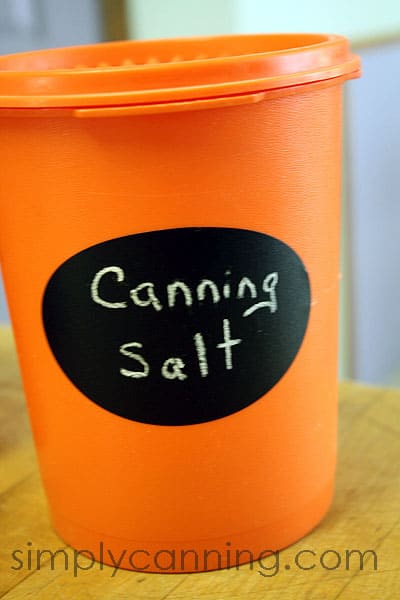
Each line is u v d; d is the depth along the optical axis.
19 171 0.39
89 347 0.41
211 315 0.40
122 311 0.40
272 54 0.37
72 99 0.35
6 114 0.37
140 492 0.44
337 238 0.45
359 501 0.51
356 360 1.29
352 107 1.12
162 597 0.44
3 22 0.91
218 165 0.37
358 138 1.15
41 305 0.42
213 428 0.43
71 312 0.41
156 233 0.38
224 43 0.53
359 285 1.25
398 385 1.38
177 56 0.54
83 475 0.45
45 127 0.37
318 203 0.42
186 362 0.41
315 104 0.40
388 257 1.32
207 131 0.37
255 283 0.41
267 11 1.08
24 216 0.40
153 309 0.40
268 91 0.36
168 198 0.38
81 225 0.39
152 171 0.37
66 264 0.40
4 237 0.42
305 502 0.48
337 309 0.47
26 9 0.92
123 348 0.41
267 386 0.43
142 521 0.45
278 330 0.42
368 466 0.55
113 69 0.35
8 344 0.79
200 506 0.44
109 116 0.35
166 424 0.42
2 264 0.44
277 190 0.39
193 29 1.01
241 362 0.42
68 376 0.43
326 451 0.49
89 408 0.43
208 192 0.38
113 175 0.37
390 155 1.25
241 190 0.38
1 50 0.92
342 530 0.49
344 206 1.16
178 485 0.44
